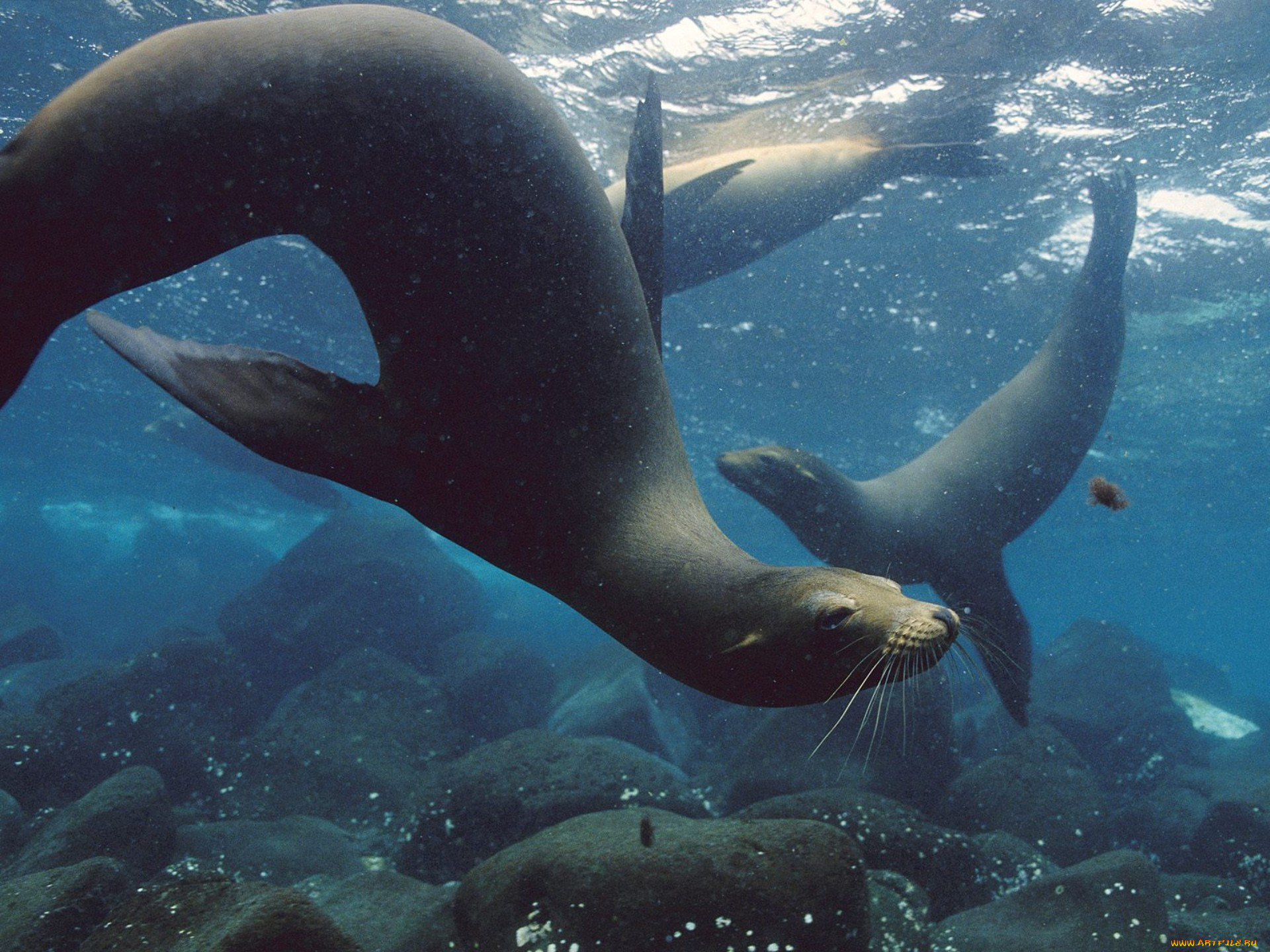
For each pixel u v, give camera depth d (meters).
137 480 30.64
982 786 8.73
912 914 5.11
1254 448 21.69
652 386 3.05
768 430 21.09
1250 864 8.24
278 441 2.71
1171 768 14.30
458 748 11.68
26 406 22.56
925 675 9.12
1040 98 9.66
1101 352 8.38
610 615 2.86
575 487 2.87
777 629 2.46
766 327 15.39
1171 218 12.08
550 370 2.84
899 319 14.87
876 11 8.36
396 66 2.61
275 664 17.20
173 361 2.76
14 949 4.28
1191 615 67.50
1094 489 4.84
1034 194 11.41
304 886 5.80
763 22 8.45
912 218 11.95
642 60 8.94
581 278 2.86
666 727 13.81
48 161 2.39
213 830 7.58
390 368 2.88
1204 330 15.20
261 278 14.29
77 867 4.73
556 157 2.84
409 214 2.69
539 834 4.75
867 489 7.61
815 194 9.30
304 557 18.72
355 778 10.37
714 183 8.43
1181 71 9.26
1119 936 4.86
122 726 11.02
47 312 2.57
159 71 2.46
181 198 2.55
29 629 19.48
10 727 9.75
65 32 9.09
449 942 4.60
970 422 8.41
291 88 2.53
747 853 4.08
